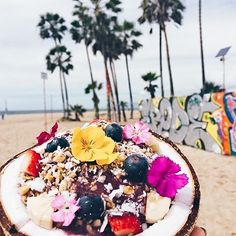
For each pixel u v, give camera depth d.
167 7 37.25
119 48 43.44
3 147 19.81
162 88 41.41
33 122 42.97
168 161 1.52
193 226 1.46
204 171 12.77
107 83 43.53
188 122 18.84
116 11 41.03
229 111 15.60
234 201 9.55
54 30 47.31
